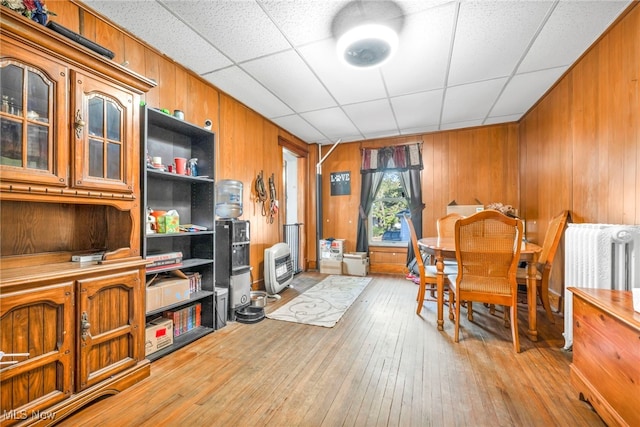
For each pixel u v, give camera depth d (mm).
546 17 1862
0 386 1127
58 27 1345
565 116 2668
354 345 2123
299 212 5047
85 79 1430
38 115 1274
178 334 2221
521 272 2428
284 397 1515
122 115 1625
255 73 2617
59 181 1323
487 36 2062
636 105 1772
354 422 1325
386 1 1708
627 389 1123
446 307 2967
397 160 4625
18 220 1469
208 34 2053
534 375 1698
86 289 1406
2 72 1194
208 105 2814
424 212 4539
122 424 1312
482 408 1413
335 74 2631
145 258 1774
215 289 2514
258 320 2602
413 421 1328
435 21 1896
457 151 4363
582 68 2363
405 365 1830
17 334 1175
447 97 3166
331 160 5137
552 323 2467
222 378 1693
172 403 1462
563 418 1335
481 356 1936
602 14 1840
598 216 2168
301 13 1827
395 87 2906
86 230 1738
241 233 2852
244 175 3383
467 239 2082
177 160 2191
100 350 1479
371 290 3658
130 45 2062
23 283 1178
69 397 1332
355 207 4957
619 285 1734
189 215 2529
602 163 2117
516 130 4059
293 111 3584
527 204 3709
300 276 4500
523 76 2680
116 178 1602
